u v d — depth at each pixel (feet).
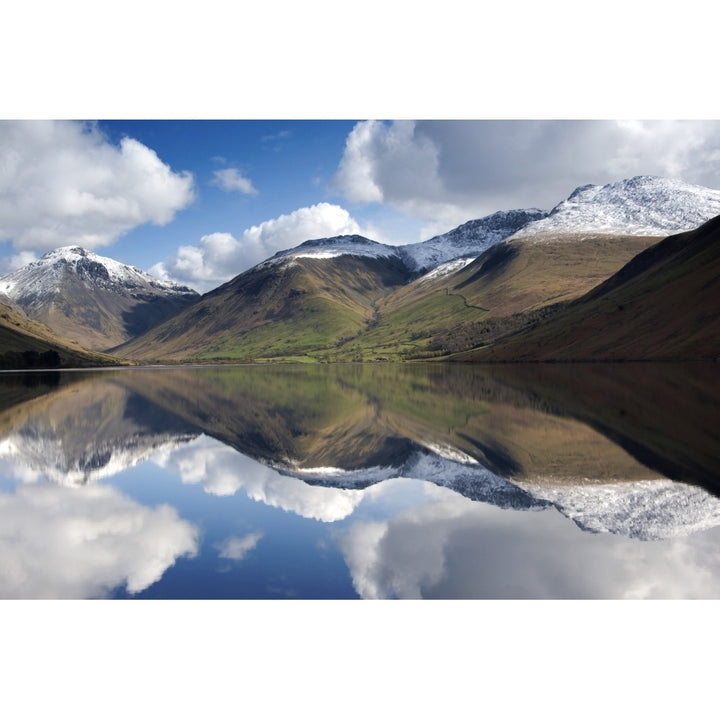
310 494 105.09
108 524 88.63
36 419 204.33
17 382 431.43
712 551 73.15
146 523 88.99
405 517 90.58
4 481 115.03
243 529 85.92
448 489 105.70
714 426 148.25
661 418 165.78
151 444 154.30
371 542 79.82
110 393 318.65
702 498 91.76
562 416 179.93
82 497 103.65
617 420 165.27
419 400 254.68
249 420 200.03
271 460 134.00
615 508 89.51
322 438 160.97
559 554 73.72
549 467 115.03
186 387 370.12
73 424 191.42
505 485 105.50
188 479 116.57
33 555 75.82
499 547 76.79
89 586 66.49
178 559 74.54
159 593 64.95
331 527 86.63
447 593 64.54
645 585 65.46
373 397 277.23
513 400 235.61
